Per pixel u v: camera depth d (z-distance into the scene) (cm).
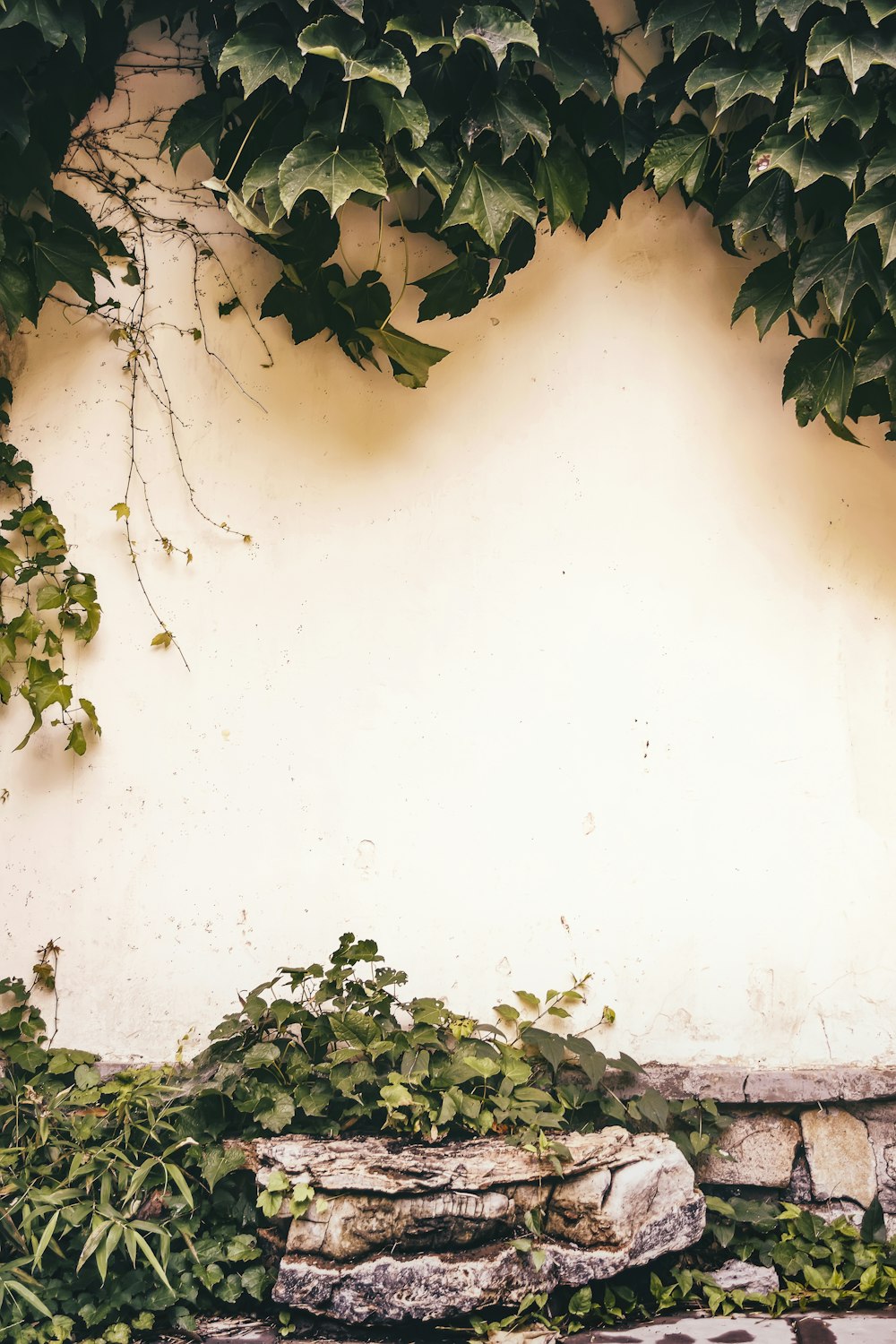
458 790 323
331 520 331
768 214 311
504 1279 262
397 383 332
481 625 328
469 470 332
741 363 335
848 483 333
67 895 321
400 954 317
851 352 314
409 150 296
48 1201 269
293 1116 293
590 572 329
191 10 333
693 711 325
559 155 314
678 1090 308
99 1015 317
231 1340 258
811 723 325
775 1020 314
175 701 327
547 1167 275
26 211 330
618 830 321
